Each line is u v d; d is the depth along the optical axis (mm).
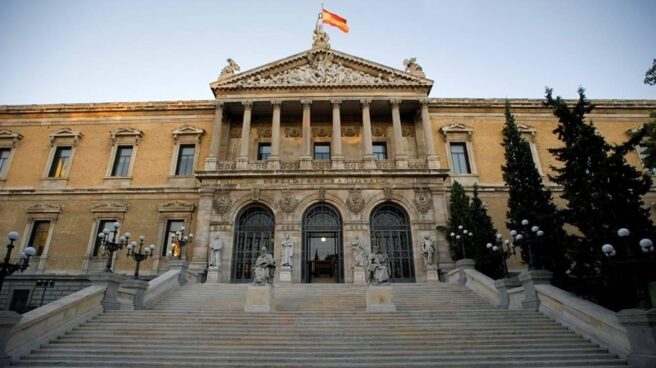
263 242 28500
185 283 23359
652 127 18625
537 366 10789
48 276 28844
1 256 30297
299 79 32844
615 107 35156
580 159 16969
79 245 30484
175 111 35062
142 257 21109
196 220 30875
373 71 33281
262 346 12281
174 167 32969
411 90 32688
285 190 29078
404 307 18500
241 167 30047
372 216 29219
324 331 13586
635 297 14961
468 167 33312
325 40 34812
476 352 11703
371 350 11953
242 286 22328
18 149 34000
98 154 33750
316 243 30250
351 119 34781
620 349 11438
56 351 11930
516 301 17375
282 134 34344
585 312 13078
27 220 31281
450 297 20375
